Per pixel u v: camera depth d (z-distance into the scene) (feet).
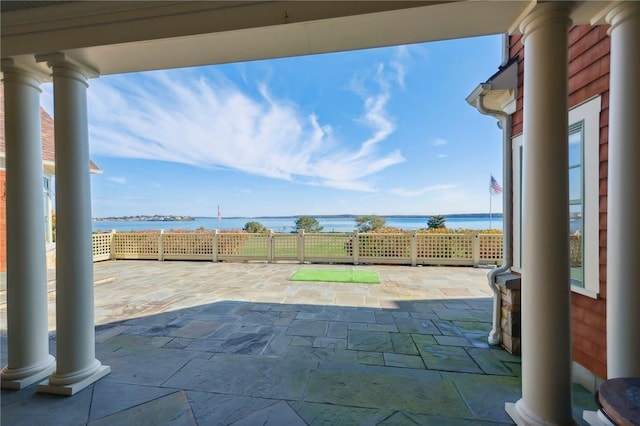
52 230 24.94
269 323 12.44
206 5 6.63
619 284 5.69
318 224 66.18
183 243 30.91
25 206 7.91
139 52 7.38
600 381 7.32
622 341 5.65
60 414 6.56
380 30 6.67
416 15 6.11
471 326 12.10
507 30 6.66
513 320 9.53
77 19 7.12
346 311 14.06
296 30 6.58
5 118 7.79
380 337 10.93
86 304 7.85
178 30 6.74
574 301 8.21
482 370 8.49
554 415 5.65
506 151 10.69
